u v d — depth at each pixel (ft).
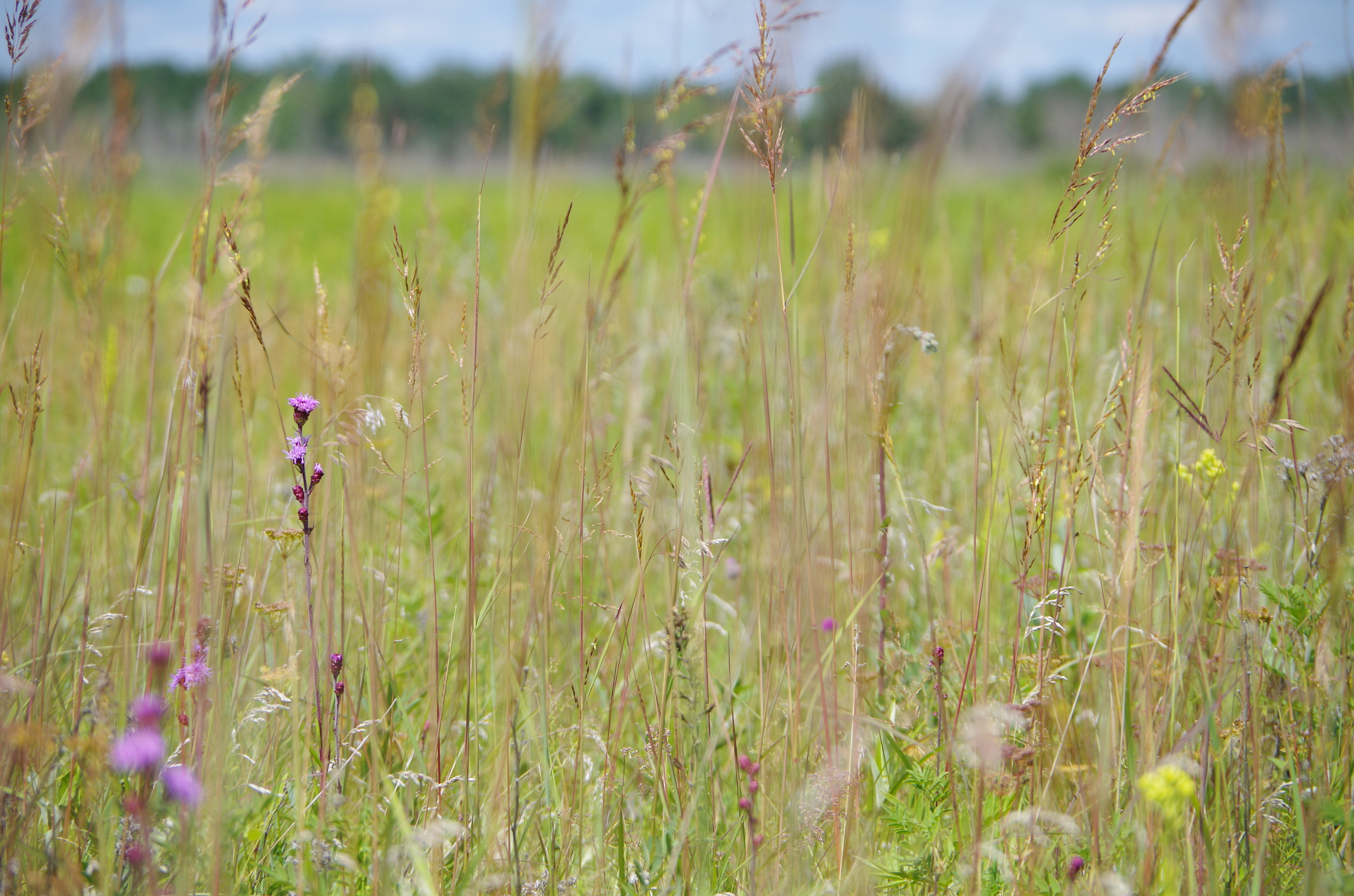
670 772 6.60
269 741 6.68
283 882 5.57
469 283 14.84
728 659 8.37
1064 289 6.61
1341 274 9.95
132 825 5.48
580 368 7.61
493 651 7.50
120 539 8.86
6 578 6.68
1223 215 8.73
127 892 5.30
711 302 13.03
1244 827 6.02
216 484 7.43
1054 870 6.00
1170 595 6.93
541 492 9.47
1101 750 5.99
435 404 12.85
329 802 6.01
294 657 5.88
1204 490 7.72
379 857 5.60
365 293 9.92
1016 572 8.01
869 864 5.64
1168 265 10.07
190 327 6.63
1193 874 5.63
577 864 6.15
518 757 6.02
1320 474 6.66
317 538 7.84
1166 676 6.66
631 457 10.41
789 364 6.88
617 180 7.30
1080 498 7.55
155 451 10.97
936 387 12.01
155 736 4.56
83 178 8.48
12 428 9.25
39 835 5.87
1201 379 8.71
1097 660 6.90
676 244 9.20
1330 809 5.64
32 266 8.71
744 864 6.13
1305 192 9.92
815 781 6.05
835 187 7.40
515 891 5.56
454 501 11.09
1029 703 5.90
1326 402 9.12
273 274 15.60
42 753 6.07
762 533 8.29
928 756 6.02
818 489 8.35
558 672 7.63
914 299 7.88
